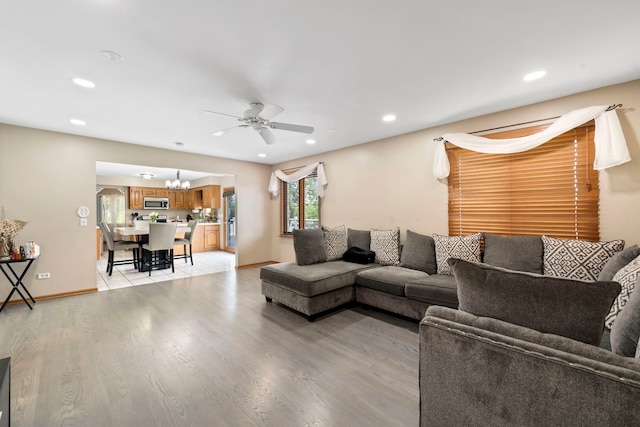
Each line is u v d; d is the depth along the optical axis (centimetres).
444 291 269
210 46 196
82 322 304
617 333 128
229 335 274
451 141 350
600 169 261
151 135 410
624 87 253
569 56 213
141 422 159
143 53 203
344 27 178
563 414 88
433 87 263
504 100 293
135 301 378
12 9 156
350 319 318
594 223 269
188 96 276
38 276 381
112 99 282
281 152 532
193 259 720
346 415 166
